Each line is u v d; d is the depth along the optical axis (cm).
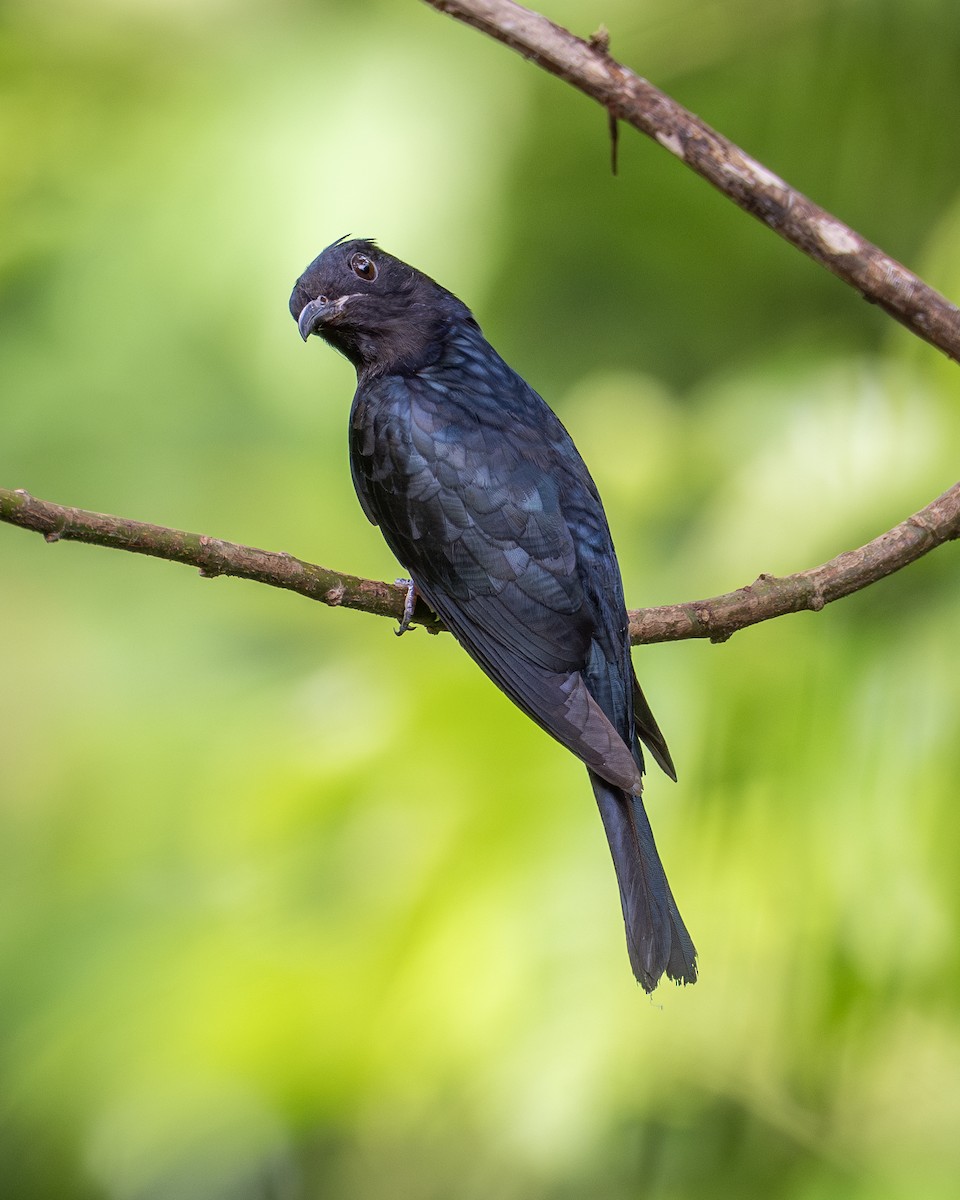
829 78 1288
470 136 1298
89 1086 1095
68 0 1477
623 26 1361
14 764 1416
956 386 973
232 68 1409
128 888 1237
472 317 955
